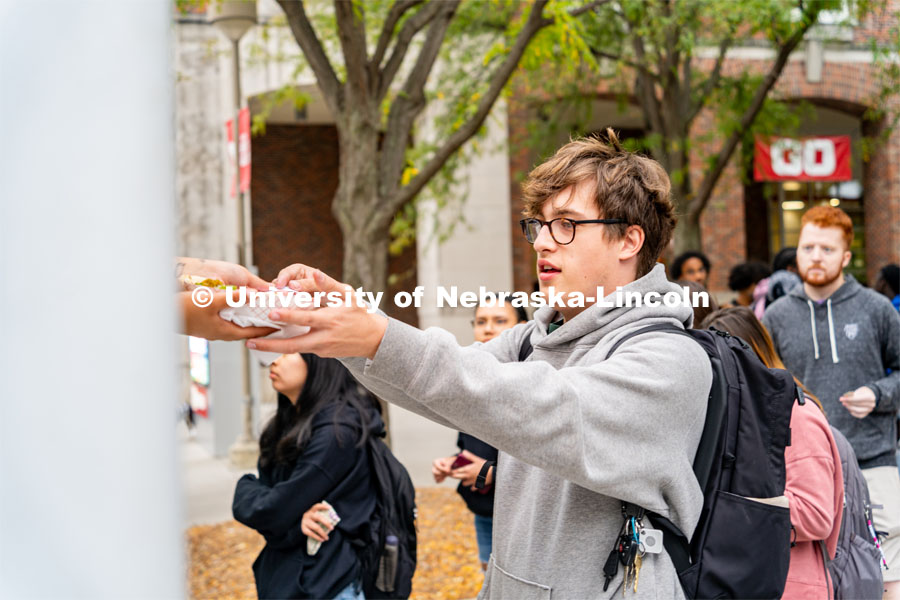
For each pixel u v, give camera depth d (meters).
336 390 2.78
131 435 0.68
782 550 1.66
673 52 8.91
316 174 16.45
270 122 16.23
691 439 1.56
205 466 8.77
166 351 0.70
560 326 1.79
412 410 1.52
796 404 2.29
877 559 2.54
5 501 0.66
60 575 0.66
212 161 13.20
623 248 1.61
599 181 1.58
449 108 8.61
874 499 3.69
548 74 10.39
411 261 15.42
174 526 0.70
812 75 14.68
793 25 7.79
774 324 4.14
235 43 8.32
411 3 6.40
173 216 0.72
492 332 3.87
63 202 0.68
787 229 18.09
